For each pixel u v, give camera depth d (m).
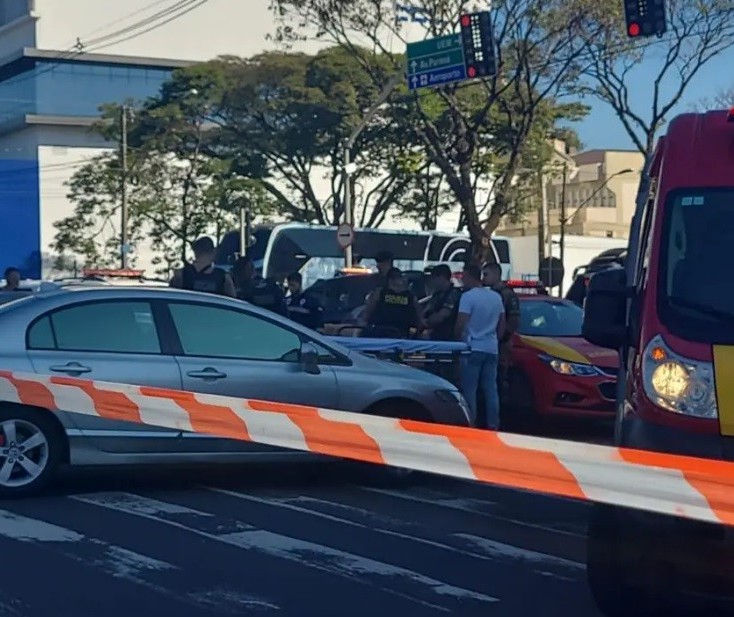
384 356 11.77
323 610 6.31
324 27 33.19
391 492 9.62
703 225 6.21
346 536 8.00
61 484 9.69
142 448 9.07
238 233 36.38
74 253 51.25
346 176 32.03
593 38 29.97
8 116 63.88
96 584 6.73
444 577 7.00
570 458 4.95
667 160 6.50
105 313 9.20
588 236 70.19
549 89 31.20
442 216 49.22
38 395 8.45
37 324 9.01
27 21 64.19
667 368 5.75
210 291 12.66
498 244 41.38
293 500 9.21
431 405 9.87
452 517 8.66
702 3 30.05
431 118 36.75
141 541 7.74
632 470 4.77
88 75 63.28
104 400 7.86
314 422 6.08
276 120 44.91
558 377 13.28
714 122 6.57
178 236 47.56
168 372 9.11
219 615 6.21
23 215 60.69
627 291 6.72
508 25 30.05
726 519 4.54
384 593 6.65
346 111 42.53
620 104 31.03
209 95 45.66
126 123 48.44
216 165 45.19
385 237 37.41
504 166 39.19
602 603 6.22
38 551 7.45
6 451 8.86
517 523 8.48
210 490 9.56
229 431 6.72
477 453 5.27
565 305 14.99
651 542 5.85
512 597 6.61
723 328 5.79
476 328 12.33
